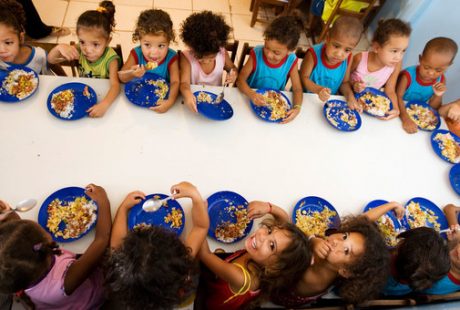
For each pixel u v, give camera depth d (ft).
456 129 5.45
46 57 5.34
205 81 5.65
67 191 3.72
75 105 4.39
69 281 3.15
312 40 10.07
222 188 4.13
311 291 3.66
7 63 4.68
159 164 4.17
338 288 3.77
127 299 2.65
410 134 5.22
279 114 4.97
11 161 3.86
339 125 5.01
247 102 5.05
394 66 5.82
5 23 4.37
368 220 3.64
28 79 4.46
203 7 10.02
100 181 3.92
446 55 5.18
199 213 3.65
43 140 4.08
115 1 9.49
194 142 4.45
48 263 3.09
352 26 4.99
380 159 4.82
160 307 2.66
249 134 4.69
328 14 9.07
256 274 3.52
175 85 4.91
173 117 4.63
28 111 4.27
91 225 3.59
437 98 6.05
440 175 4.82
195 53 4.71
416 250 3.51
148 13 4.67
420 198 4.46
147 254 2.59
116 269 2.64
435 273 3.45
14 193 3.67
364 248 3.36
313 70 5.93
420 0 8.04
